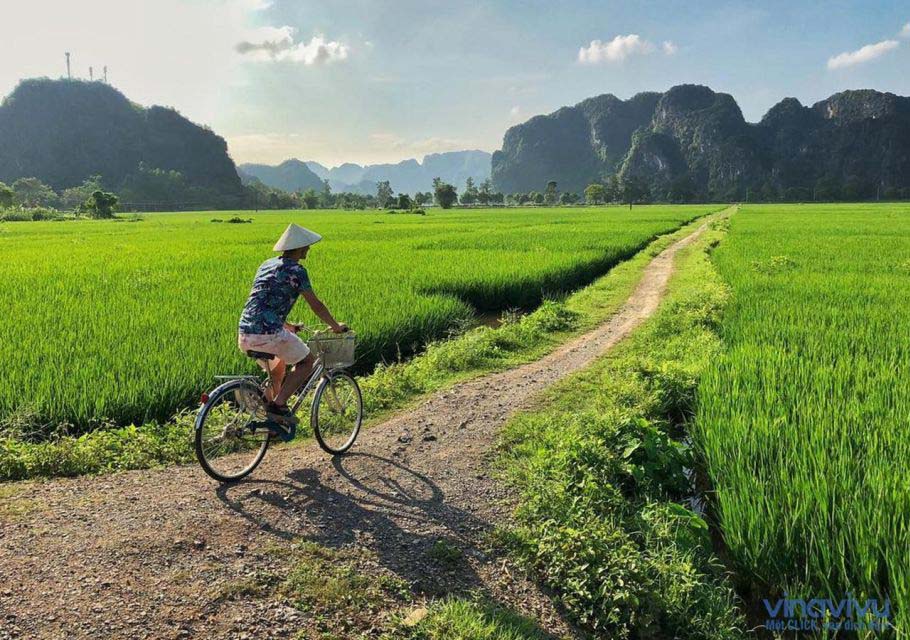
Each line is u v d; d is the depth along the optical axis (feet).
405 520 14.66
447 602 11.72
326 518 14.40
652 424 20.99
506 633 10.77
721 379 22.33
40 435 19.15
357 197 561.02
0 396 20.12
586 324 41.91
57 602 10.43
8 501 14.38
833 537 12.06
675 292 54.95
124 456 17.46
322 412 19.69
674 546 13.53
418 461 18.40
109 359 24.11
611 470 16.88
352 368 30.76
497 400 24.99
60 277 49.47
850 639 11.34
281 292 15.83
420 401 24.82
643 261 78.89
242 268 56.18
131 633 9.87
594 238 98.43
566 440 17.74
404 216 259.39
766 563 12.72
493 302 49.39
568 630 11.49
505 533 14.20
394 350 33.22
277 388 16.88
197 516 13.94
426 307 37.32
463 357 31.04
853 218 180.55
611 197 597.93
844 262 60.75
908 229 119.55
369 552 13.08
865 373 22.30
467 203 616.39
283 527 13.80
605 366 30.30
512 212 319.06
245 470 16.63
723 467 16.03
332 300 38.70
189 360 24.08
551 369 30.35
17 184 449.06
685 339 33.58
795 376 21.67
